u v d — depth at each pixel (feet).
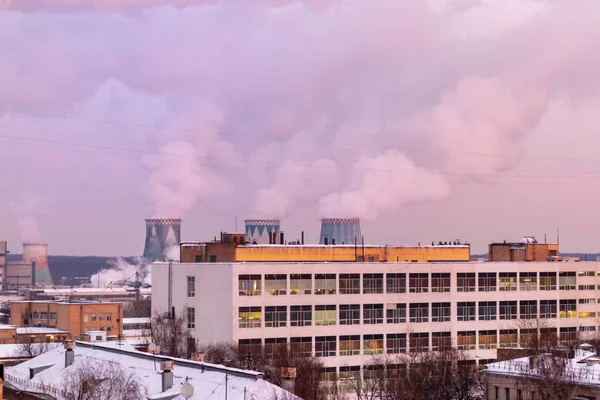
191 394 381.60
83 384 417.90
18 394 487.20
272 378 587.27
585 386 448.65
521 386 475.31
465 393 622.54
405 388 620.49
